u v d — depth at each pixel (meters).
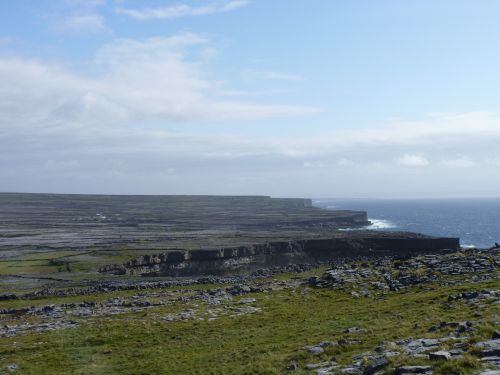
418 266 68.81
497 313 31.02
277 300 62.97
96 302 69.00
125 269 118.50
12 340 48.22
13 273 104.06
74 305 67.81
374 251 150.88
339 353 30.33
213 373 32.22
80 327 52.50
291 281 80.12
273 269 106.56
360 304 52.62
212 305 62.59
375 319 41.50
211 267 134.38
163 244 154.88
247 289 73.50
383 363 23.78
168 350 41.84
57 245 157.00
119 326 51.94
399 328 33.81
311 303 58.03
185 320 53.72
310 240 156.38
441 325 30.55
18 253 137.88
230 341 42.22
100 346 45.34
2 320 60.47
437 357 22.30
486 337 24.83
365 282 65.12
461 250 83.06
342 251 152.00
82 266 113.19
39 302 72.81
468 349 23.11
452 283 53.34
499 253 68.06
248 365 31.83
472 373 19.83
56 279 97.06
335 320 44.94
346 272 74.50
